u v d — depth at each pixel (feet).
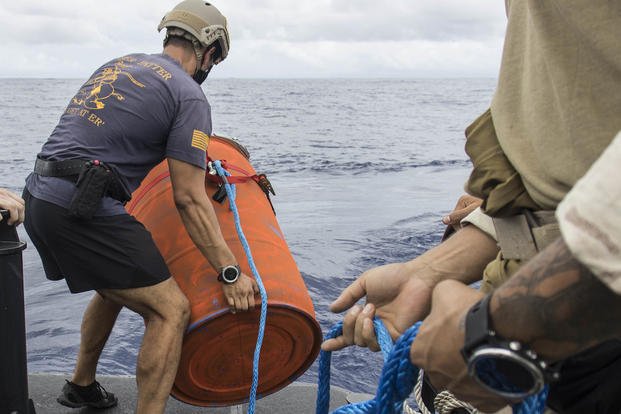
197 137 9.30
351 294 4.02
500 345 2.35
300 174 46.03
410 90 337.31
